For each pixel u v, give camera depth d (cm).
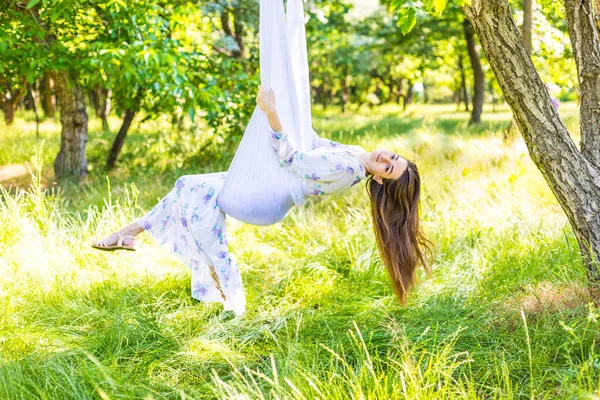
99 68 701
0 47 620
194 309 418
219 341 370
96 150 1015
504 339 348
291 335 380
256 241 552
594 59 370
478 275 431
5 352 333
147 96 830
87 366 314
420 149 833
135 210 609
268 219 328
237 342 377
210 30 1061
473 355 331
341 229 587
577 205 364
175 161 902
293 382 294
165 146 992
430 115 2500
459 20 1625
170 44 713
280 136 313
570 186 362
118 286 438
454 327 359
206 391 313
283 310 417
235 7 948
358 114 2791
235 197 323
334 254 518
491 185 652
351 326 378
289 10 328
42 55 684
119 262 477
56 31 720
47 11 628
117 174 862
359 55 2569
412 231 356
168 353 353
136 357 345
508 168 729
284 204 325
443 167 748
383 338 355
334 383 296
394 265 358
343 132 1459
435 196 650
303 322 390
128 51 659
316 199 668
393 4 329
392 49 2012
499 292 409
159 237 348
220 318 402
